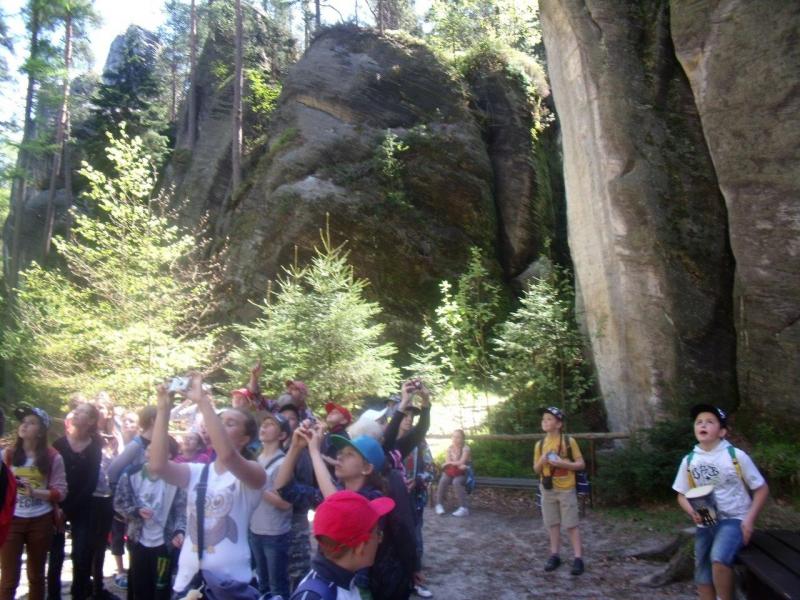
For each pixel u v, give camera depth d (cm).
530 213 2309
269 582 498
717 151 1067
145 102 3247
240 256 2139
